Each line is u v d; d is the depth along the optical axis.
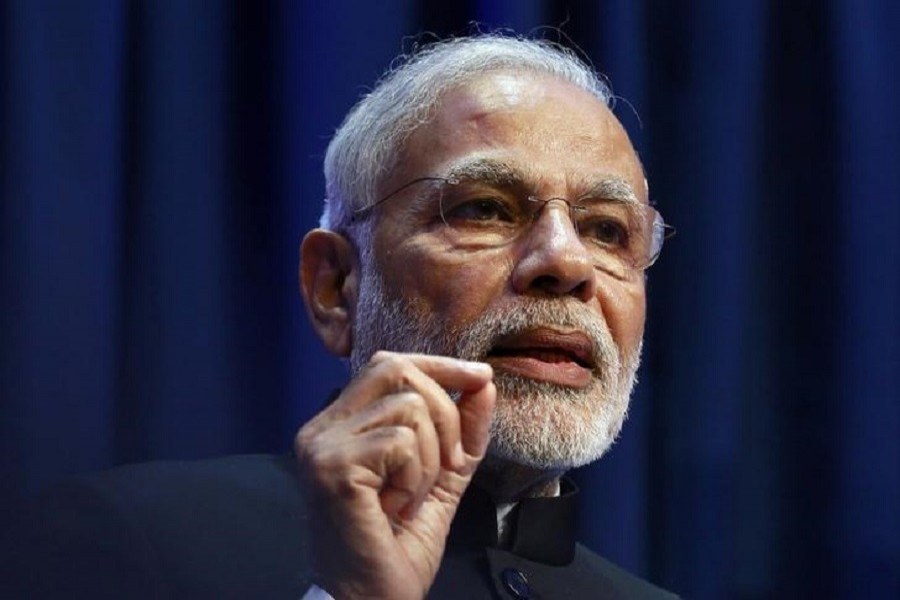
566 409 4.15
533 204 4.36
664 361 6.39
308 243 4.83
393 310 4.40
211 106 5.67
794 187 6.62
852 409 6.52
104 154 5.35
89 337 5.28
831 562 6.46
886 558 6.46
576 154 4.46
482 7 6.03
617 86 6.23
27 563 4.23
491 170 4.35
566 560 4.61
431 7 6.01
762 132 6.57
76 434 5.24
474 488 4.42
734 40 6.52
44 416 5.21
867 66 6.64
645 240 4.62
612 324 4.45
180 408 5.54
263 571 4.20
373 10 5.87
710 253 6.41
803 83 6.68
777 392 6.50
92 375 5.28
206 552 4.22
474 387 3.47
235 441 5.64
